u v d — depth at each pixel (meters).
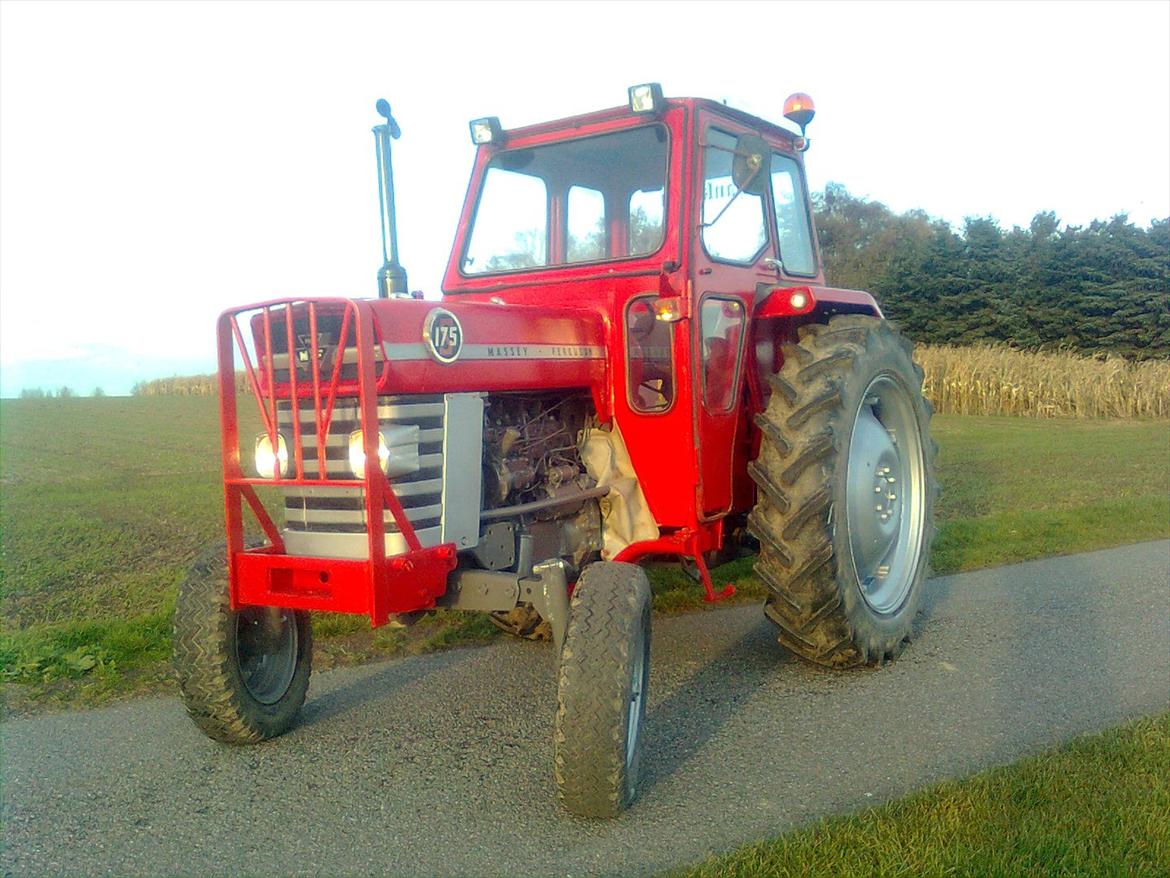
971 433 17.22
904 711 4.12
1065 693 4.28
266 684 3.95
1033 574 6.55
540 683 4.56
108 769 3.65
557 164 4.66
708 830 3.12
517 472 3.96
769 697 4.34
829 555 4.30
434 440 3.48
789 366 4.57
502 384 3.75
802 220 5.48
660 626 5.49
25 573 6.86
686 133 4.29
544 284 4.52
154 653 4.88
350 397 3.39
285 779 3.56
